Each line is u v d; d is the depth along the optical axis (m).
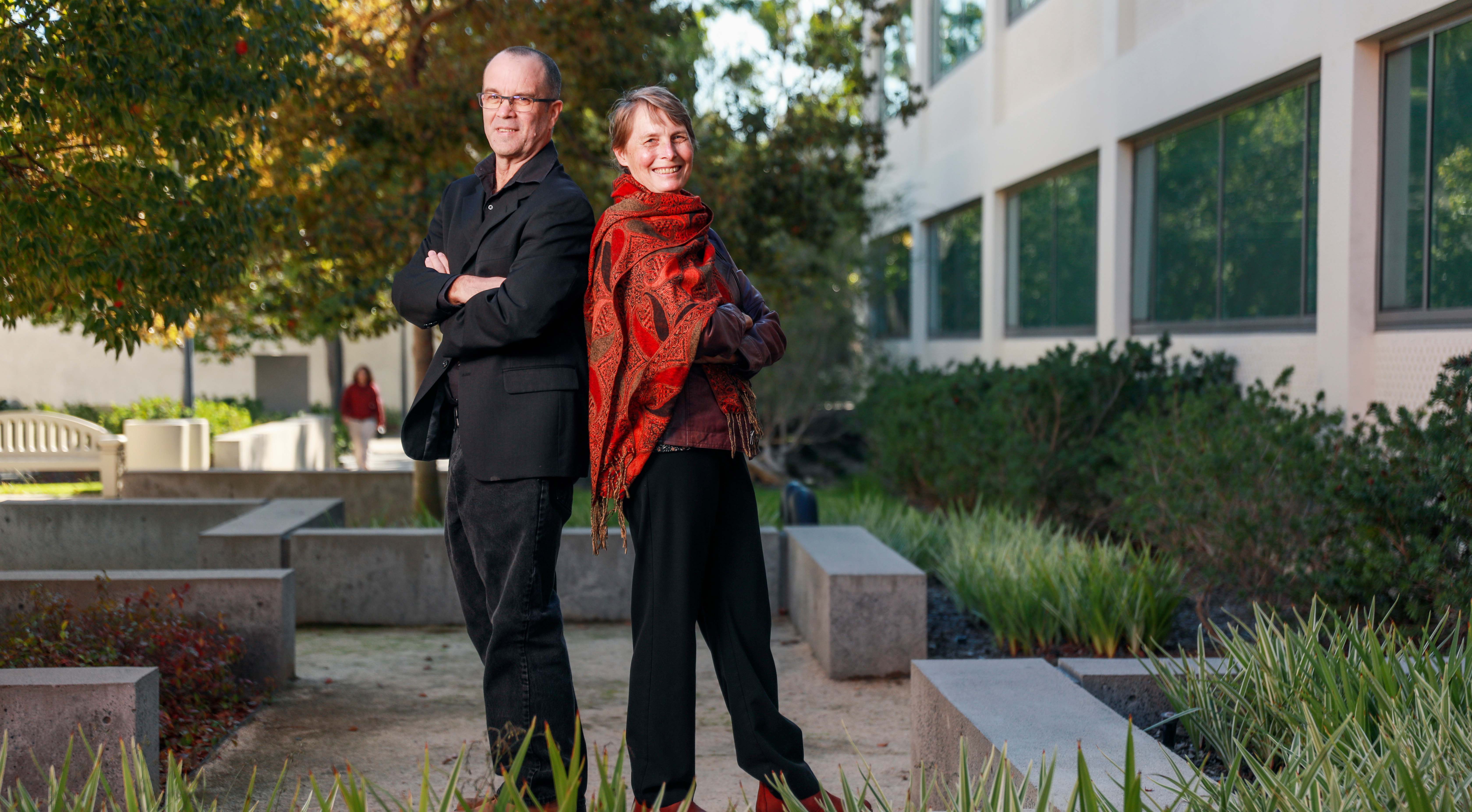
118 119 4.64
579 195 2.82
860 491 14.62
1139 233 10.77
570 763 2.30
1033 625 5.80
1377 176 7.18
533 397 2.77
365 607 7.00
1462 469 4.75
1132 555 6.34
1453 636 3.35
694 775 2.66
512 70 2.88
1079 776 2.16
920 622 5.75
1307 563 5.46
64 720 3.52
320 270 9.59
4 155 4.67
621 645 6.41
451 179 8.84
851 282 17.53
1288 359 8.14
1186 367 9.12
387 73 9.16
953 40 16.45
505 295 2.70
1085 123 11.52
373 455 20.72
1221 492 6.13
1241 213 8.96
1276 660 3.39
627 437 2.60
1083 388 9.20
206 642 4.89
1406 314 6.93
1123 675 3.76
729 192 9.74
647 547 2.66
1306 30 7.72
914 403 11.98
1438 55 6.67
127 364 23.12
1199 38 9.23
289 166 8.61
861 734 4.77
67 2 4.55
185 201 5.03
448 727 4.70
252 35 5.16
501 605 2.80
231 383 24.80
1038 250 13.41
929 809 2.97
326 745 4.43
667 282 2.55
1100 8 11.39
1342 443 5.67
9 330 5.35
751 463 16.39
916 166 18.17
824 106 10.77
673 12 9.98
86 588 5.12
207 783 3.90
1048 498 9.28
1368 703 3.09
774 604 7.23
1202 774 2.69
